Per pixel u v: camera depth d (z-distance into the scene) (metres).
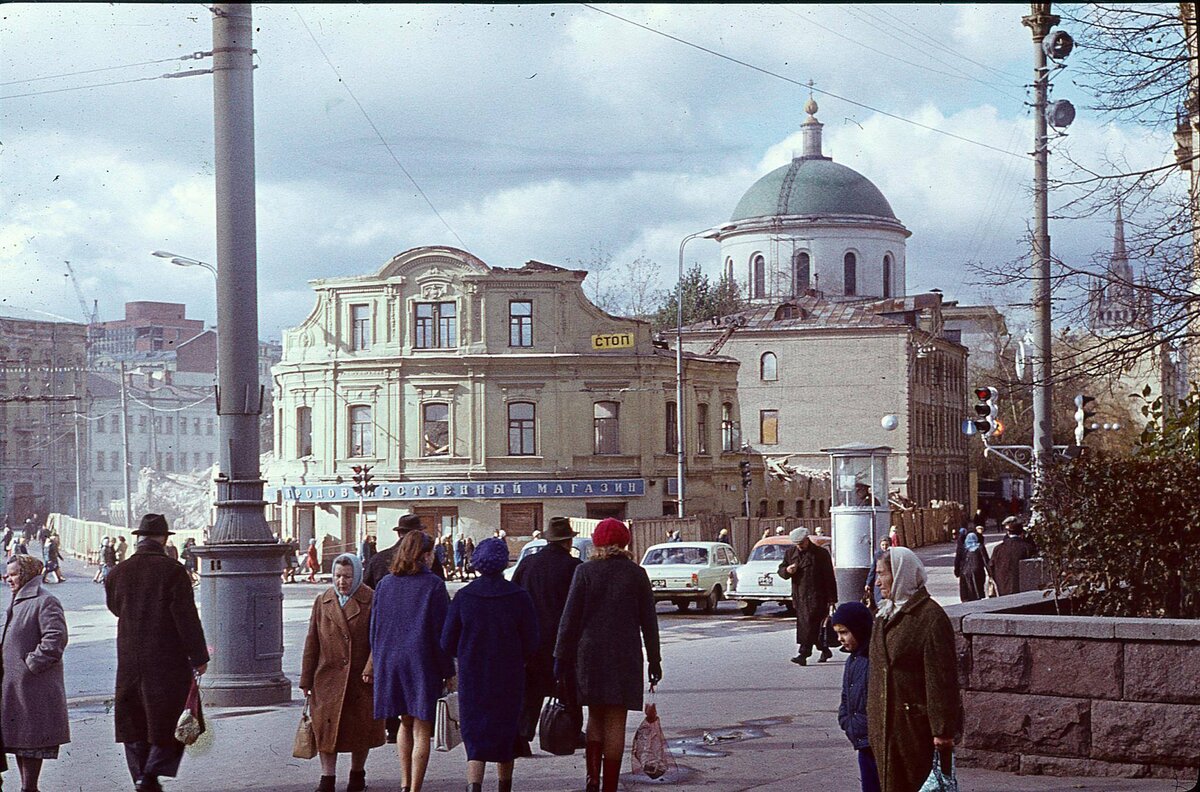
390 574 10.18
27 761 10.08
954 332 92.00
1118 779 10.13
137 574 10.09
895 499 71.19
